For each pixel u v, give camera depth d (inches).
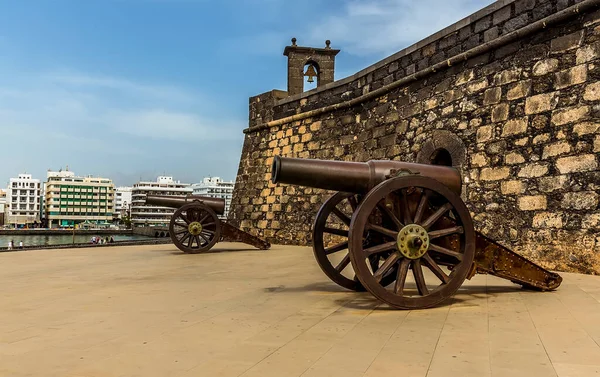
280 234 660.7
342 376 116.3
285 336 155.6
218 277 311.0
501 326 164.1
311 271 339.9
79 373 121.2
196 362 129.0
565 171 322.0
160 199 527.5
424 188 202.5
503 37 374.6
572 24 329.7
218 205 534.6
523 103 358.0
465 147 404.2
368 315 186.5
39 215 6038.4
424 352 135.0
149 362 129.5
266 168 703.1
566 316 177.9
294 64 724.0
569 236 313.9
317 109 623.5
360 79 567.5
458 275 203.0
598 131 305.4
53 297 236.8
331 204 248.1
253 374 118.6
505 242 357.4
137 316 189.9
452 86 428.1
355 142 566.3
